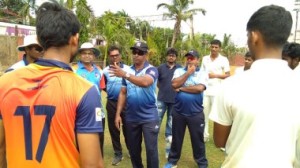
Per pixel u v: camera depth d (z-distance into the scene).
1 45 16.89
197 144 4.63
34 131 1.59
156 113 4.10
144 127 4.04
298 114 1.61
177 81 4.54
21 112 1.61
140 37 29.08
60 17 1.64
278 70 1.65
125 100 4.40
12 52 17.22
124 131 4.90
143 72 3.99
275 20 1.62
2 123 1.66
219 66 6.14
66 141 1.59
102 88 4.82
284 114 1.59
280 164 1.57
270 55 1.67
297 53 2.72
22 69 1.68
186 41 28.30
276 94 1.61
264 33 1.64
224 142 1.81
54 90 1.59
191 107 4.52
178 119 4.65
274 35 1.63
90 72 4.63
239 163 1.64
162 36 30.02
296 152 1.70
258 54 1.71
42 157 1.58
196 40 29.16
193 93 4.49
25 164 1.61
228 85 1.73
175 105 4.67
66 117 1.57
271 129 1.58
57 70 1.62
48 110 1.57
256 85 1.64
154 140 4.05
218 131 1.79
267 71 1.65
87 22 19.56
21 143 1.61
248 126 1.62
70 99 1.58
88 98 1.60
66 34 1.64
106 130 6.90
